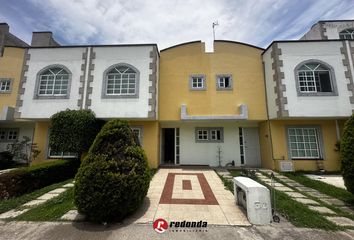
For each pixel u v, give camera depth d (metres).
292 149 10.12
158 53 11.07
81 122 9.12
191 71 11.29
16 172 6.28
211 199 5.70
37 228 4.01
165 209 4.96
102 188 4.17
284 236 3.72
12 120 11.05
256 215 4.22
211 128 11.77
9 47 11.96
